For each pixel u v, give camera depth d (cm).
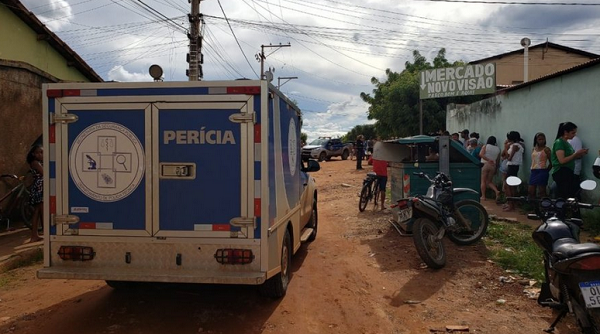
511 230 820
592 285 365
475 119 1616
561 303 421
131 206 462
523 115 1213
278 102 520
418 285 583
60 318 492
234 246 455
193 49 1886
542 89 1105
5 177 973
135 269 463
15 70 1014
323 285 594
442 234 645
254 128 452
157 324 473
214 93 454
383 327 468
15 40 1034
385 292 565
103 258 466
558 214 457
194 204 457
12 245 805
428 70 1798
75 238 468
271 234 475
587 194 898
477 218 745
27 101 1053
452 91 1738
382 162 1086
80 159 465
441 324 470
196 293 565
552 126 1059
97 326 469
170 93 457
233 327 466
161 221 460
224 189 455
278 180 512
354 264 684
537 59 3206
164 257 461
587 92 917
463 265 650
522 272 610
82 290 586
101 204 465
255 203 453
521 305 511
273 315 497
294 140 638
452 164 794
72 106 464
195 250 457
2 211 938
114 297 554
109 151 463
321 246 802
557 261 393
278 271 507
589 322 369
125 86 459
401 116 2645
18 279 644
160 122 458
